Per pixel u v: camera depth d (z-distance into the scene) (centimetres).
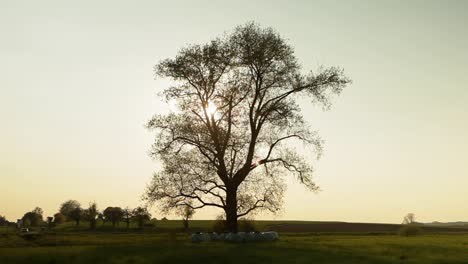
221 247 4412
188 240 5625
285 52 5138
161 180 5106
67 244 5862
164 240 5991
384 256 3975
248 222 5766
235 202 5150
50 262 3725
